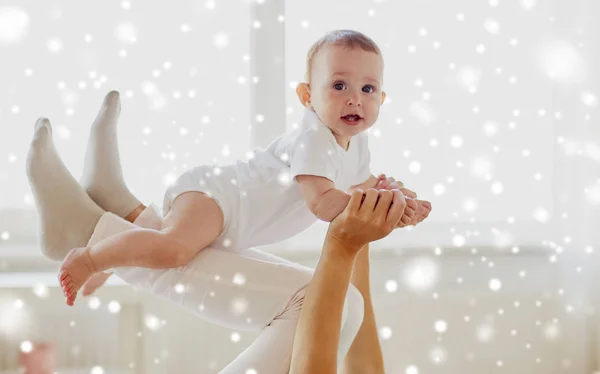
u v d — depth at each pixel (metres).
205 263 1.19
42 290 1.50
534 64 2.23
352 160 1.31
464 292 2.08
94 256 1.13
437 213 2.21
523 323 2.12
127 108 2.09
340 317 0.91
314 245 2.10
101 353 1.96
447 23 2.21
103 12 2.09
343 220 0.90
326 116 1.23
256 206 1.27
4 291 1.83
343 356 1.17
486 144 2.22
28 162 1.19
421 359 2.07
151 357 1.96
